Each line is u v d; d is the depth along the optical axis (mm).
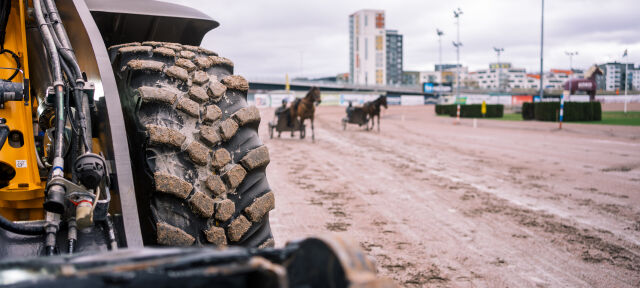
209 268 808
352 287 767
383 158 11977
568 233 5227
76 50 2273
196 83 2133
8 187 2068
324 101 76500
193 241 1885
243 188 2039
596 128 21422
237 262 839
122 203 1784
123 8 2572
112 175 1865
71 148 1929
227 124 2076
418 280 3826
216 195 1960
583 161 11070
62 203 1582
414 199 7023
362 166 10523
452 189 7812
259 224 2051
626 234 5191
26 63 2260
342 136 19500
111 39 2729
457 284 3754
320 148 14562
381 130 23250
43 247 1690
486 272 4023
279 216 5906
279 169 10016
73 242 1648
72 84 1949
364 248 4652
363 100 78062
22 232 1624
